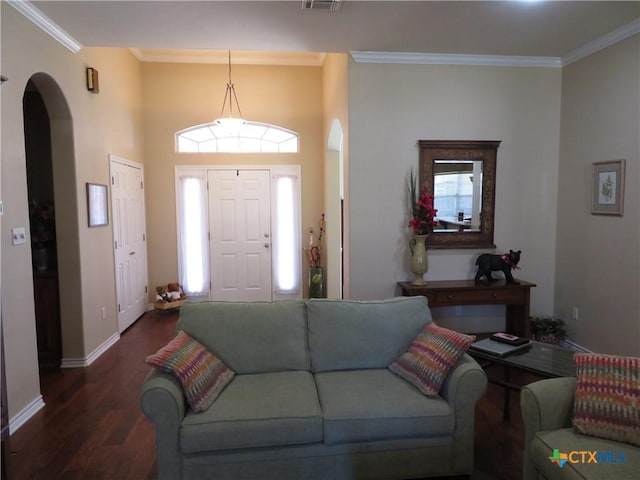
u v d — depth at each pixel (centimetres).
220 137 587
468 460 213
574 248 394
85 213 379
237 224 591
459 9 299
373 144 395
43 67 313
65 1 282
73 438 257
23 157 284
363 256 401
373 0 286
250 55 566
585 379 186
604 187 356
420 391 218
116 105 464
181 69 568
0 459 224
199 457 197
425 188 396
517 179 414
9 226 268
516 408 290
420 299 268
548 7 296
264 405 205
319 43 364
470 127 404
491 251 416
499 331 425
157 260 579
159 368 203
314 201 595
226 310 252
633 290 329
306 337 254
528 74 407
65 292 366
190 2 286
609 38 347
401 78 394
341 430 200
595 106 367
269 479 202
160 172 572
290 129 587
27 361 283
